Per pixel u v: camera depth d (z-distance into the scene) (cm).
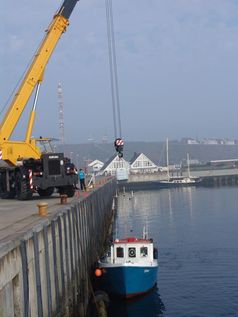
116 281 2748
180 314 2658
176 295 3030
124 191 16375
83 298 2570
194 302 2878
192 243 5116
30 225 1678
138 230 6588
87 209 3459
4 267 1197
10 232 1574
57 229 1959
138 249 2859
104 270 2770
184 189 17600
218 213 8281
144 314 2648
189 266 3900
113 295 2794
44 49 3900
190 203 10744
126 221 7812
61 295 1927
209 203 10488
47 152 3853
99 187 5538
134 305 2792
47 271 1669
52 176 3500
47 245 1700
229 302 2858
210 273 3619
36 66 3862
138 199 13062
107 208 6931
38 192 3856
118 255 2866
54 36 3928
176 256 4372
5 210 2597
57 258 1917
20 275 1341
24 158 3734
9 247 1241
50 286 1708
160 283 3338
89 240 3416
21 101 3800
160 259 4241
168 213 8712
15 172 3659
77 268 2478
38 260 1538
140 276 2773
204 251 4597
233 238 5353
